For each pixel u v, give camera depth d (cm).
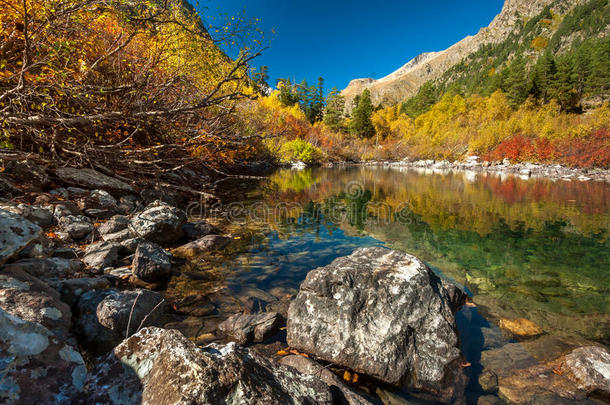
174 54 674
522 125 3531
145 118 579
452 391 226
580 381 226
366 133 6297
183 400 123
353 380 240
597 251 551
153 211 512
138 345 157
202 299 334
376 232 668
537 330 304
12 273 223
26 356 144
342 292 288
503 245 589
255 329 280
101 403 133
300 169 2825
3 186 448
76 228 422
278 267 442
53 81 423
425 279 299
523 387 226
